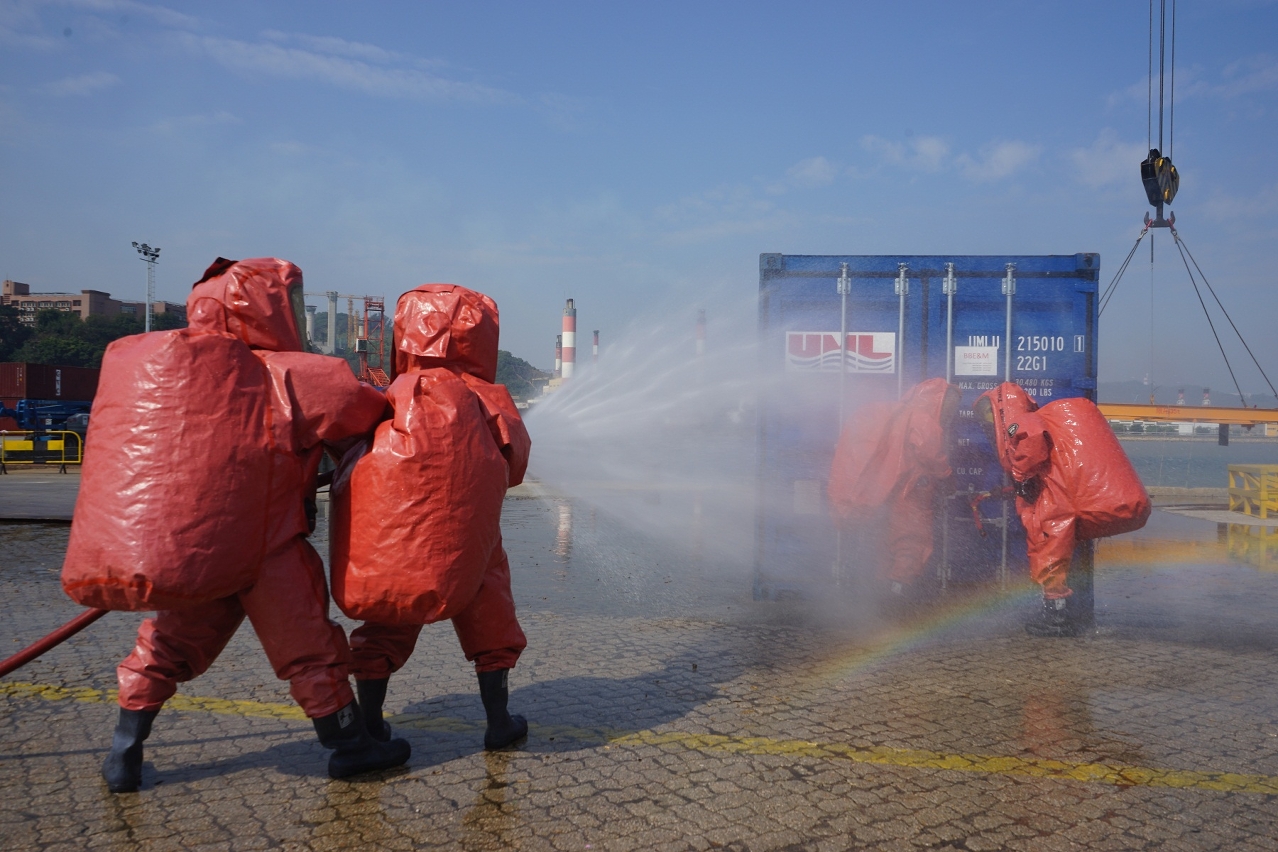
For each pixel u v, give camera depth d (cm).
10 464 2344
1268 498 1383
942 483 639
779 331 679
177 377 290
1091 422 583
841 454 647
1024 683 479
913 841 295
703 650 544
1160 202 2081
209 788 332
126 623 602
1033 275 664
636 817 310
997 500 661
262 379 310
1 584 737
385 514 319
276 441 307
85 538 285
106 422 291
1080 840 297
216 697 443
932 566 656
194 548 284
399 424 323
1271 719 422
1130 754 375
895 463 623
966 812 317
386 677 372
